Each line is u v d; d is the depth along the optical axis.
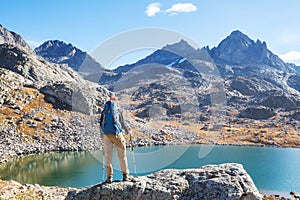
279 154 90.50
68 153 82.50
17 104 110.94
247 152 93.81
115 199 12.19
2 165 66.00
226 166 14.45
